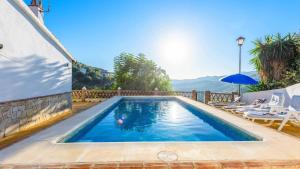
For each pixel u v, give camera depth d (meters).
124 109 12.85
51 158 3.52
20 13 7.01
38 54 8.41
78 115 7.98
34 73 8.06
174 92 19.84
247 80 10.10
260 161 3.49
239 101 12.25
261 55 14.65
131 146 4.07
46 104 9.21
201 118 10.18
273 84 13.91
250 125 6.29
